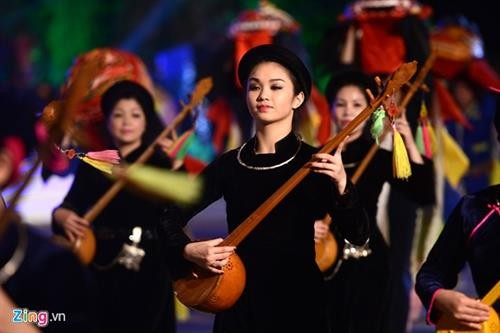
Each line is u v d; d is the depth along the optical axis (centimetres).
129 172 984
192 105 1491
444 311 961
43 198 2642
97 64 806
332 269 1331
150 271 1430
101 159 1052
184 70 4734
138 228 1427
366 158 1344
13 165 790
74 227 1404
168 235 1088
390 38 1812
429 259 1004
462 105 2162
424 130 1463
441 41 2102
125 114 1499
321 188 1066
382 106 1053
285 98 1091
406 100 1373
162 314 1441
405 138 1361
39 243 782
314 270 1077
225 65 2097
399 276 1547
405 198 1550
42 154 791
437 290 969
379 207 1482
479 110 2162
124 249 1423
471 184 2164
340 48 1848
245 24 2109
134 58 1645
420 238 1689
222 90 2097
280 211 1073
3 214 775
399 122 1359
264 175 1085
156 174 935
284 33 2120
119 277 1427
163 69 4791
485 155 2152
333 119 1459
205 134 3506
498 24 3588
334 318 1341
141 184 945
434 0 3553
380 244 1366
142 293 1429
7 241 772
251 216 1054
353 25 1844
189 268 1065
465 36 2136
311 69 2197
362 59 1825
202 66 2177
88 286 785
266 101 1088
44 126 856
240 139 2091
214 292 1043
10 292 771
